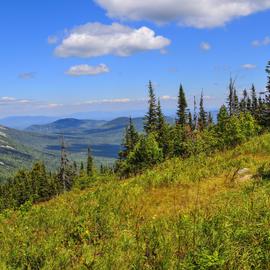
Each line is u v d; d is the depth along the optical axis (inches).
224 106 2228.1
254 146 1168.8
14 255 376.5
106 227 464.4
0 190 4485.7
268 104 2610.7
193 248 312.5
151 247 336.8
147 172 1101.7
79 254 365.1
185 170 1019.3
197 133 1878.7
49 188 3919.8
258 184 668.7
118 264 321.1
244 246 308.5
